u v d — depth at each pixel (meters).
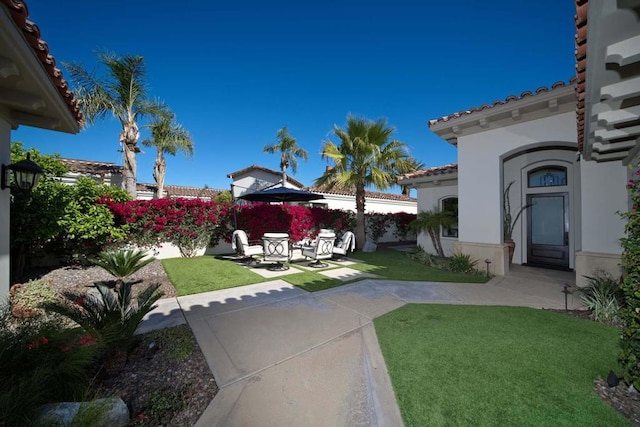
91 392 2.28
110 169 12.90
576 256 5.99
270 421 2.05
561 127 6.38
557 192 8.29
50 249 6.74
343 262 9.20
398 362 2.87
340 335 3.53
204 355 3.00
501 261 7.21
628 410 2.13
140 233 8.73
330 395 2.35
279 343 3.29
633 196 2.65
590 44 2.07
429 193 11.54
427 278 6.76
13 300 3.84
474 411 2.14
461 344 3.27
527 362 2.85
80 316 2.81
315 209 12.98
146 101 12.00
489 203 7.55
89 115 10.54
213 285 5.88
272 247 7.56
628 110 3.01
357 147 11.40
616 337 3.45
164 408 2.17
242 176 23.31
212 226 10.16
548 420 2.03
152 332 3.54
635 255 2.41
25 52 2.56
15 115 3.94
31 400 1.83
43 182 6.15
